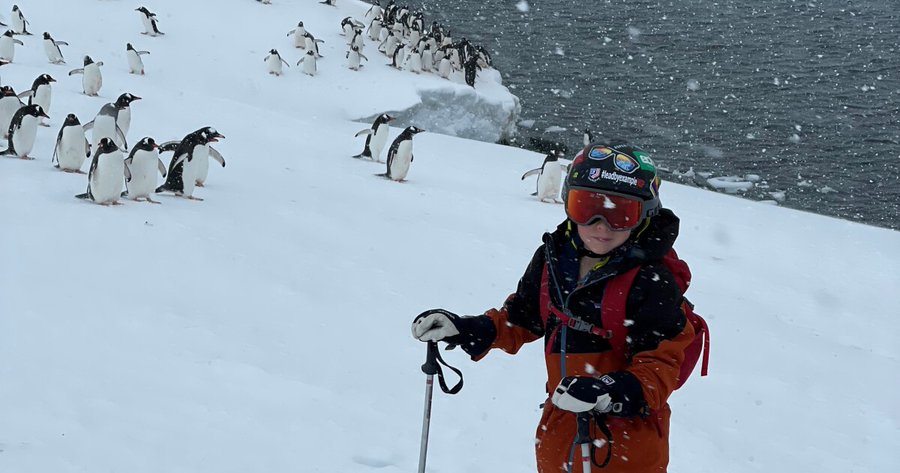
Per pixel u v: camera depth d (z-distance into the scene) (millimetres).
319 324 7449
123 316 6758
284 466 4492
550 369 2754
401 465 4770
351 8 38219
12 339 5906
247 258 9188
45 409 4797
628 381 2443
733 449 6207
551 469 2754
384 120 18328
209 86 26844
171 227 9812
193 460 4402
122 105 16219
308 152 18547
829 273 14086
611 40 43688
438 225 12852
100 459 4246
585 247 2666
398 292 8953
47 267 7723
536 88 36156
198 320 6969
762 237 15891
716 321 9984
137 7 31688
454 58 32375
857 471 6207
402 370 6605
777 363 8766
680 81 37688
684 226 16062
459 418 5719
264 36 31562
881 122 33219
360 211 12992
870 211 25484
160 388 5422
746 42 43906
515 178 19016
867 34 45812
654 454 2641
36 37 27672
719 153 29609
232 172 14727
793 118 33344
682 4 50844
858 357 9469
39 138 14742
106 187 10383
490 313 2893
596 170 2537
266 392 5633
